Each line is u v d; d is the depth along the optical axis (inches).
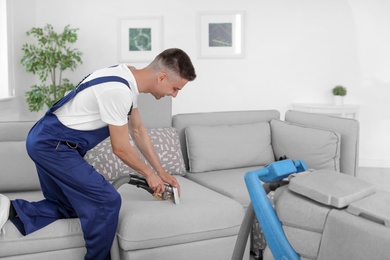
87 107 76.4
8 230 78.2
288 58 221.0
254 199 43.9
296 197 40.1
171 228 84.8
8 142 101.6
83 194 79.1
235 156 125.9
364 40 217.2
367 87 219.3
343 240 35.4
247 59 221.9
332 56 219.5
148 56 223.5
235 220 91.0
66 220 82.7
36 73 214.8
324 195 37.3
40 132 77.5
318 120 126.0
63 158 77.5
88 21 222.1
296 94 223.0
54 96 207.0
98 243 80.1
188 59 79.2
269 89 223.5
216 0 218.8
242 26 219.0
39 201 85.0
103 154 105.9
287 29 219.6
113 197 79.4
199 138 123.3
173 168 116.3
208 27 220.5
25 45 204.2
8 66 201.0
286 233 40.6
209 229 88.4
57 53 202.4
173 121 128.2
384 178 193.9
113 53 224.1
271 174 47.1
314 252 38.2
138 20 221.6
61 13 221.8
